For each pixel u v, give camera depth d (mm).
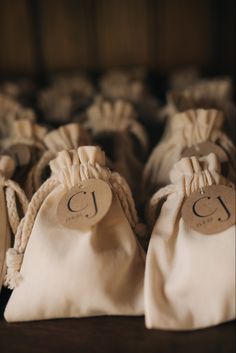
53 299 507
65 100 1420
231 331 482
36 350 480
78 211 533
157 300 489
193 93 1083
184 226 538
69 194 556
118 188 577
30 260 535
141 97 1476
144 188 811
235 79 1865
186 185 564
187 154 718
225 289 479
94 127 1018
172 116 934
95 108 1021
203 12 1814
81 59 1905
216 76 1892
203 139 750
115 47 1892
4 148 889
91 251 506
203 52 1872
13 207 604
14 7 1828
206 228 508
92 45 1892
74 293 502
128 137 998
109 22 1858
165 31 1857
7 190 617
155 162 812
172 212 557
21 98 1562
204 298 487
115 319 523
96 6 1838
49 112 1432
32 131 838
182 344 469
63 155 591
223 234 501
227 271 481
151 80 1888
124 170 890
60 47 1896
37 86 1889
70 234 536
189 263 500
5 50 1886
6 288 602
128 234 546
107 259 512
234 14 1796
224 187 542
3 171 634
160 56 1892
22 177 746
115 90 1492
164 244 531
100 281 501
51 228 549
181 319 481
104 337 492
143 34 1864
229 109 1094
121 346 474
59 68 1910
